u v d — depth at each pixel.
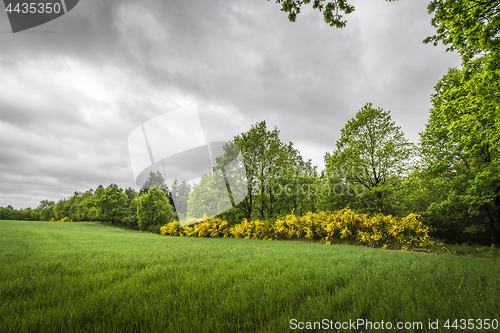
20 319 2.02
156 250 8.15
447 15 5.47
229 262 5.46
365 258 6.51
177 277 3.83
